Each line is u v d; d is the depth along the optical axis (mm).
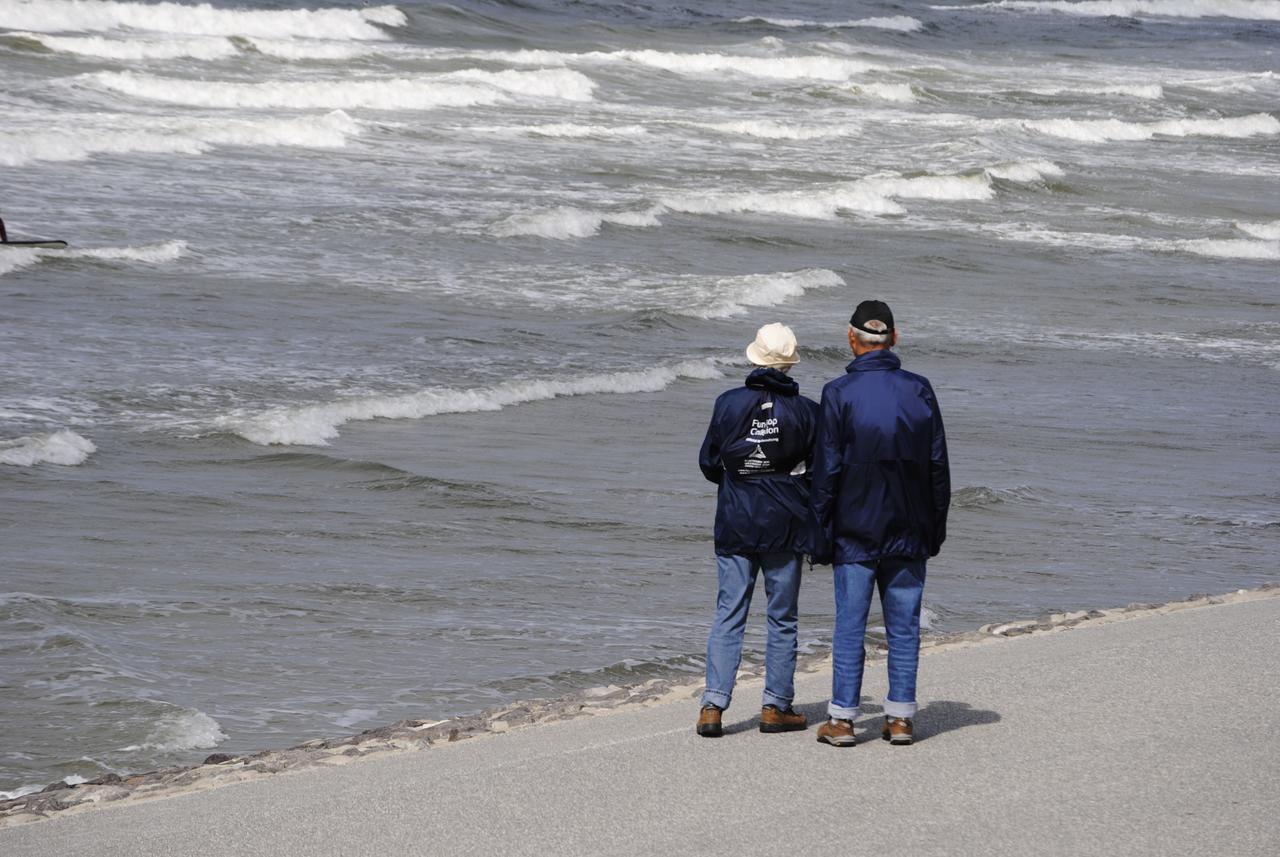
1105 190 163250
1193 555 48562
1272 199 165500
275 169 126938
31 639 34812
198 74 174375
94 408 60594
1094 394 77250
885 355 21797
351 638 36656
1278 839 17078
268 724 30688
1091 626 31656
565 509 50656
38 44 171750
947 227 135375
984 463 60812
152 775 25547
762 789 20031
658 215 124562
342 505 49812
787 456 22641
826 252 117625
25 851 19797
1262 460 64812
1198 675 24812
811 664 31547
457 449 58531
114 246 93062
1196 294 111812
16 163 117688
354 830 19297
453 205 118562
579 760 22016
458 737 26062
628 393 71188
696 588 42688
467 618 38719
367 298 87438
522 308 88938
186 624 37000
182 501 49062
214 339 74562
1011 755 20906
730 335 86625
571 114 177875
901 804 19016
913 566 21875
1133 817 17969
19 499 47969
